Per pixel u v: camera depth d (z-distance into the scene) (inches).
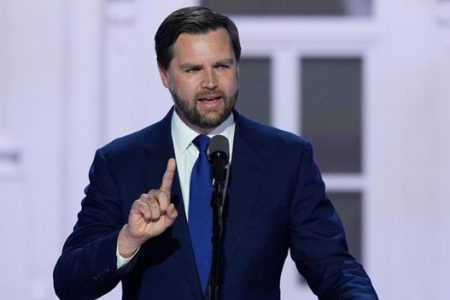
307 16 771.4
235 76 377.7
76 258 378.3
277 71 771.4
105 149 400.5
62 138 751.7
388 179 769.6
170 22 378.0
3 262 748.6
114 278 375.2
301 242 388.2
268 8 772.0
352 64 770.8
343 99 771.4
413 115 766.5
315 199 392.2
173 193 385.7
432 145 765.3
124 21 757.3
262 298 382.9
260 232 383.9
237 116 400.8
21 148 749.3
